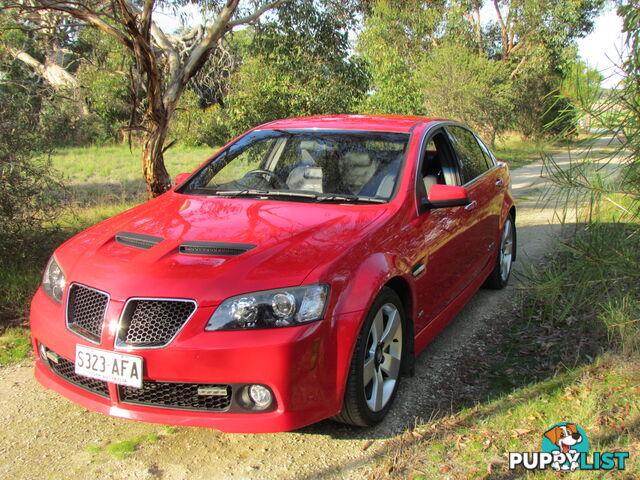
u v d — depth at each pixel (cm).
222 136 2539
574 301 359
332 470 281
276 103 1251
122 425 325
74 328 293
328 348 276
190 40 1129
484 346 423
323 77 1242
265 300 270
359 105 1578
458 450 292
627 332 378
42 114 613
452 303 425
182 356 265
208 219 338
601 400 330
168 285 276
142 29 725
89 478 277
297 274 279
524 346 419
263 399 272
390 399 328
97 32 1180
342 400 286
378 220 335
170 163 1922
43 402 350
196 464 287
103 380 278
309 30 1166
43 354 317
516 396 343
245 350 263
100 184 1431
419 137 416
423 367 391
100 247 320
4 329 462
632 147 292
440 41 2673
